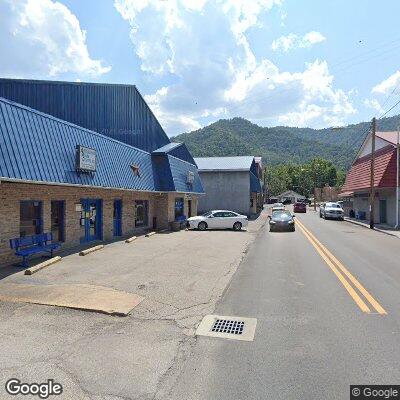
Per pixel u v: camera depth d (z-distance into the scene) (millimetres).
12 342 5543
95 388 4289
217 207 44875
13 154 10695
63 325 6297
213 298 8109
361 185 36969
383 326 6375
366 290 8922
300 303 7805
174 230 25141
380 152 34250
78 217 16250
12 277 9891
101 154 17109
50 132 13250
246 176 44438
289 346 5508
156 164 25156
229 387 4324
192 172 30359
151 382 4434
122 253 14375
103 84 24672
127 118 25312
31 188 12906
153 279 9828
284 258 13727
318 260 13328
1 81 22906
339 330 6184
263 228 27953
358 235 23219
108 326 6289
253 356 5156
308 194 128375
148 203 24359
